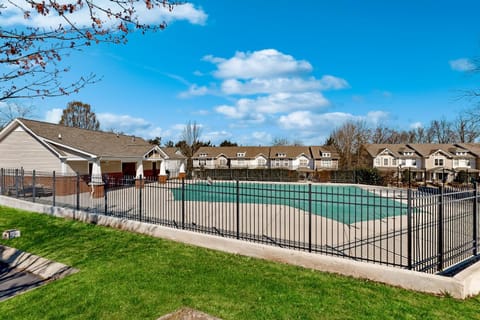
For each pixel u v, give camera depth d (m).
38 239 7.88
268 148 50.78
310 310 3.86
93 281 4.96
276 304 4.04
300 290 4.50
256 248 6.14
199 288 4.58
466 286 4.30
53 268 5.88
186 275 5.12
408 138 56.78
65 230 8.66
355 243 7.71
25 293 4.80
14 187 15.27
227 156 48.97
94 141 22.47
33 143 18.81
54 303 4.25
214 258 6.07
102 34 3.48
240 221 10.41
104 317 3.81
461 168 38.44
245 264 5.70
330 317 3.68
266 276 5.08
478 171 34.28
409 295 4.34
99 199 15.76
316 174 32.81
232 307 3.96
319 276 5.09
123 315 3.84
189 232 7.24
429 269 5.51
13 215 10.81
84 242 7.45
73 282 4.99
